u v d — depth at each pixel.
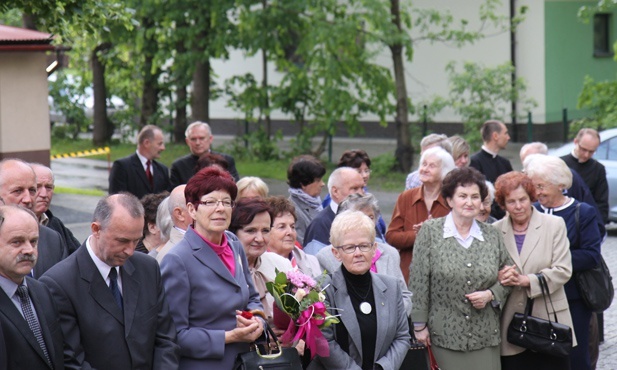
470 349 8.55
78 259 6.67
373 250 7.73
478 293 8.45
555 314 8.89
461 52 40.19
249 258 7.96
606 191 14.20
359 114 31.83
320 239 9.66
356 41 31.39
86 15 16.64
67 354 6.45
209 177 7.14
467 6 39.44
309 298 7.02
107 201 6.59
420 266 8.69
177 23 32.06
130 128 42.16
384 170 31.03
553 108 39.25
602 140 20.58
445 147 12.69
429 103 35.31
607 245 18.97
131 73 41.09
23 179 7.80
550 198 9.46
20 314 6.16
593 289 9.38
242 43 31.16
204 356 6.91
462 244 8.63
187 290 7.02
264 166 33.53
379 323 7.66
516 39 38.94
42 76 23.45
